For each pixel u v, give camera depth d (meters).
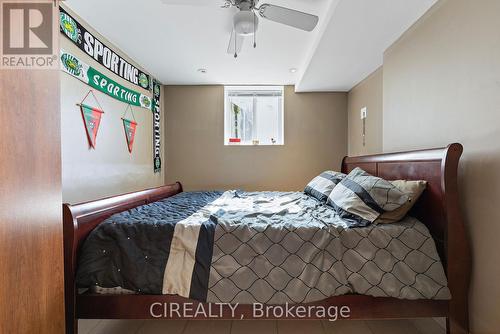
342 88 3.58
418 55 1.87
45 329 0.91
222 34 2.27
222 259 1.33
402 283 1.28
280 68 3.11
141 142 3.09
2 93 0.75
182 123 3.78
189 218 1.57
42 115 0.89
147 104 3.23
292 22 1.70
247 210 1.87
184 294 1.28
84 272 1.27
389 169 2.01
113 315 1.29
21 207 0.81
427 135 1.78
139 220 1.48
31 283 0.85
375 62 2.64
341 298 1.30
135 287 1.28
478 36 1.34
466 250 1.32
